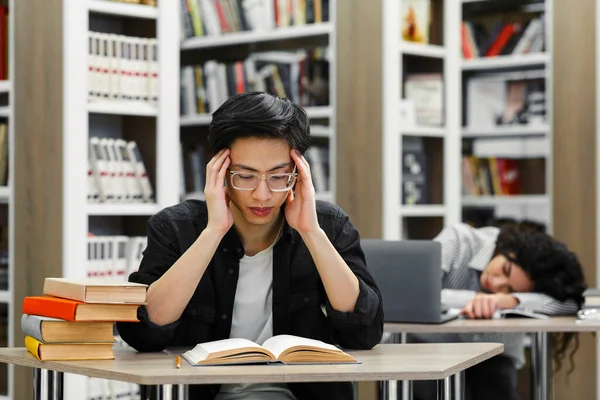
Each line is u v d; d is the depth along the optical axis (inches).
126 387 188.4
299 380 87.8
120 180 187.3
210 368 90.5
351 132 217.5
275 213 105.0
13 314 187.0
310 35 225.1
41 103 182.5
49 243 181.3
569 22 221.6
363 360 98.3
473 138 253.6
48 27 181.2
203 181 238.2
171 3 192.5
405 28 224.1
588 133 219.3
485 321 144.2
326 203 115.5
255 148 99.1
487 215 252.8
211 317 109.3
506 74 243.8
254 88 232.2
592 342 214.2
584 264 219.3
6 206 195.2
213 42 233.3
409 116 219.0
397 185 215.3
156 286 104.2
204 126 243.0
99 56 184.4
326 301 109.6
